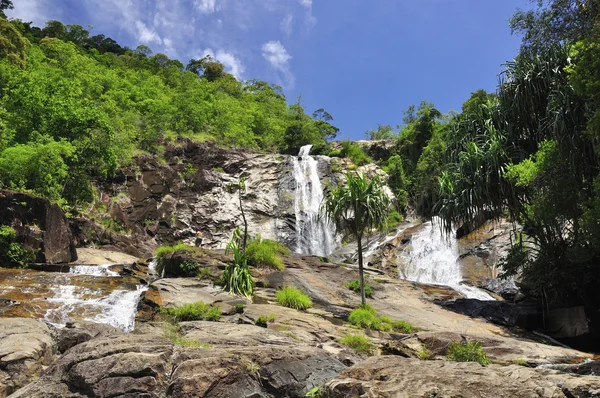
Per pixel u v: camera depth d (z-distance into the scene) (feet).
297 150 170.81
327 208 58.65
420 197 132.46
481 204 61.77
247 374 18.42
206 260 62.69
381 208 57.11
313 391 17.66
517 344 38.06
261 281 60.34
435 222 99.30
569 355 37.14
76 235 80.74
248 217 109.91
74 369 17.83
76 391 17.20
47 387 17.56
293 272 66.95
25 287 47.52
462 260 82.17
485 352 35.37
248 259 66.03
